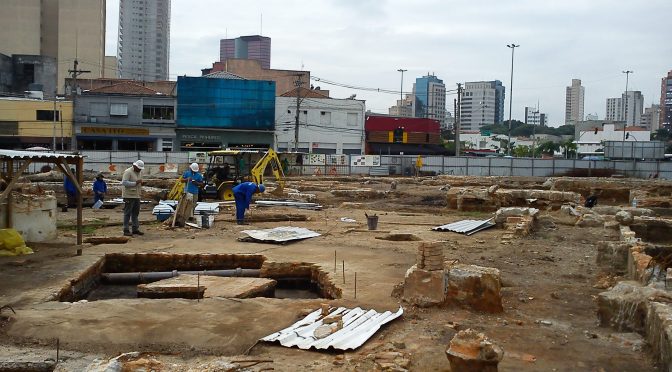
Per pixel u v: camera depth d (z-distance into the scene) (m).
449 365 6.21
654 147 56.81
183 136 58.47
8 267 10.96
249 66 81.06
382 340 7.02
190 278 11.01
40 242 13.59
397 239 15.44
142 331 7.30
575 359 6.48
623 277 10.38
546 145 85.62
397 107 140.62
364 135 66.12
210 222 17.31
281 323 7.65
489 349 5.50
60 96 64.94
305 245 14.03
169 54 156.75
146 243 14.13
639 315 7.42
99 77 79.81
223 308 8.29
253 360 6.34
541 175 53.34
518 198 23.36
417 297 8.48
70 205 22.44
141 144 57.75
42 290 9.27
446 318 7.93
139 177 15.38
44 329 7.32
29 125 54.12
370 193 30.47
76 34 78.75
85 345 6.86
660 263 9.50
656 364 6.32
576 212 20.08
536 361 6.41
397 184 39.69
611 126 93.69
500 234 16.23
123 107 56.38
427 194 31.97
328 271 11.05
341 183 39.59
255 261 12.77
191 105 58.34
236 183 26.59
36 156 11.91
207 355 6.61
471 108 170.50
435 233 16.23
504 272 10.99
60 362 6.30
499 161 53.75
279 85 82.50
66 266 11.17
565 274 10.88
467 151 79.94
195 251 13.16
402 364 6.15
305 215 19.89
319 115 64.31
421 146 68.62
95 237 14.52
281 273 11.77
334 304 8.55
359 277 10.45
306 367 6.13
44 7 78.94
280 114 62.69
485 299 8.21
